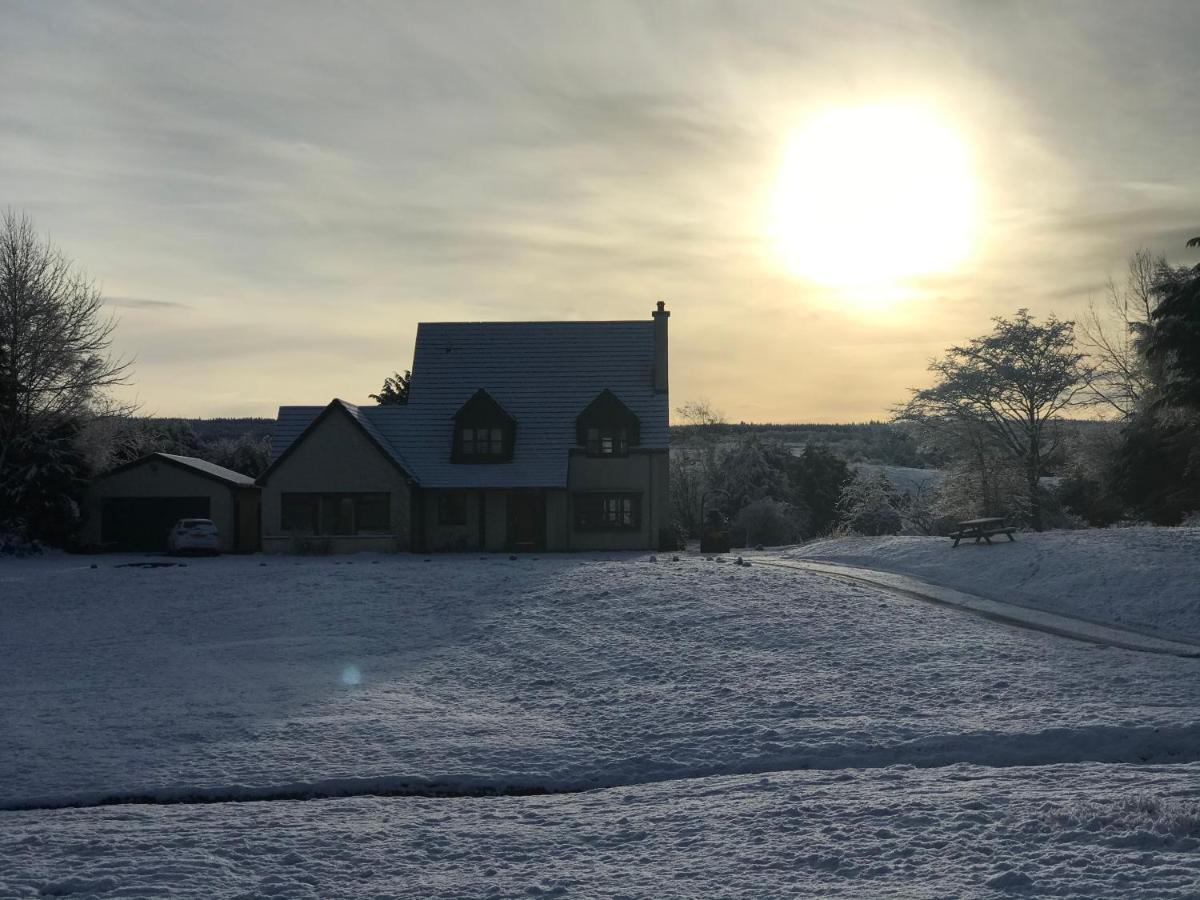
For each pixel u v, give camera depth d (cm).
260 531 5416
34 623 2961
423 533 4941
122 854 1109
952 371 5712
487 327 5497
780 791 1344
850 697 1894
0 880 1017
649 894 950
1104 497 5191
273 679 2214
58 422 5162
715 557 4069
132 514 5144
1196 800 1157
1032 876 930
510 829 1210
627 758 1609
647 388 5216
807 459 8850
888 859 1016
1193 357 4066
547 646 2430
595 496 4997
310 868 1059
